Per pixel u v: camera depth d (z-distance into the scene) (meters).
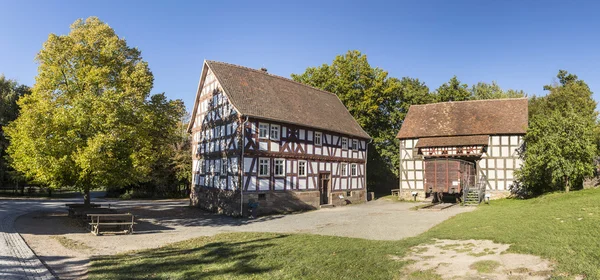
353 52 40.78
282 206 25.17
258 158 24.02
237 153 23.50
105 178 18.94
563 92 40.09
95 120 17.25
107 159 18.02
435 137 32.81
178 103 22.77
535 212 14.86
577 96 39.34
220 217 22.72
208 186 27.22
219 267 9.38
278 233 15.58
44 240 13.26
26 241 12.87
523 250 9.00
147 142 19.97
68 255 10.95
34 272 8.84
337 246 11.80
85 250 11.82
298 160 26.89
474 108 33.97
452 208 25.11
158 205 30.78
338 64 40.84
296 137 26.92
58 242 13.00
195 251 11.62
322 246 11.86
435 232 13.70
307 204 27.06
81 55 19.53
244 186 23.00
